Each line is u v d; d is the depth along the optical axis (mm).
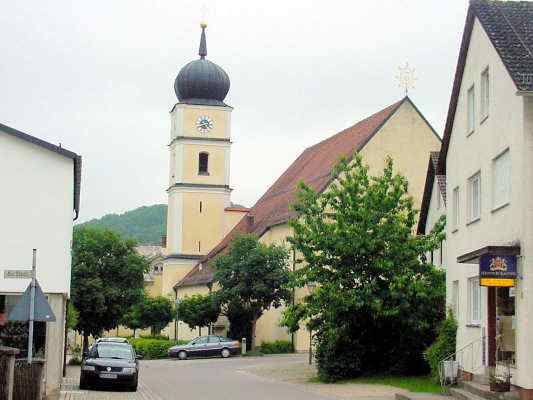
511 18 25641
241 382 34656
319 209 35781
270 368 43531
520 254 22234
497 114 24797
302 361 49438
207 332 75375
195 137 88750
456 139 30219
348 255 34219
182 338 85000
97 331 56656
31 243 28047
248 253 61125
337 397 27359
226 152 89375
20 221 28062
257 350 61219
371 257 34188
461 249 29312
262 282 60188
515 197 22906
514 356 23438
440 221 34656
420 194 61250
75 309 52969
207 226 88750
